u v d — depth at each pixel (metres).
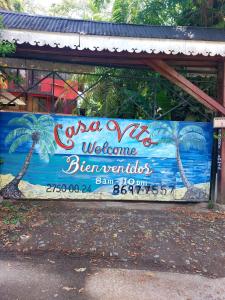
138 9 10.05
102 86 9.54
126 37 5.85
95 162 6.95
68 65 7.62
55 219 5.54
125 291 3.62
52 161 6.86
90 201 7.00
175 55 6.25
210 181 7.27
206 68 7.31
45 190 6.87
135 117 8.81
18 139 6.77
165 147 7.09
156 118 7.88
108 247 4.64
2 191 6.76
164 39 5.90
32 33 5.64
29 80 12.38
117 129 6.96
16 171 6.79
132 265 4.23
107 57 6.64
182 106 8.30
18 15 6.88
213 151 7.26
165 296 3.54
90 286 3.68
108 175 6.99
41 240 4.73
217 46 5.97
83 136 6.89
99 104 10.01
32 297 3.42
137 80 8.52
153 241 4.88
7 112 6.73
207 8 8.16
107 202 7.00
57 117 6.81
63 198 6.93
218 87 7.00
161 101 8.34
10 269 3.98
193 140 7.17
